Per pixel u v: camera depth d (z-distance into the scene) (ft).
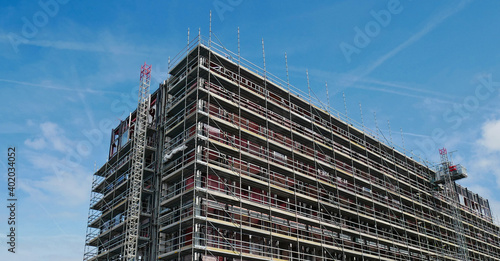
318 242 153.07
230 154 136.77
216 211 129.90
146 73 183.11
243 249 129.70
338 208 158.81
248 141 147.02
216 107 141.79
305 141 164.25
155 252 135.03
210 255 122.52
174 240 133.28
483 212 283.59
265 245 136.46
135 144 160.97
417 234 193.47
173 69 155.43
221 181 133.59
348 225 169.17
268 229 139.44
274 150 151.94
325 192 165.68
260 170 144.97
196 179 126.72
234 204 130.21
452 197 245.24
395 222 184.44
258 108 157.48
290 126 162.91
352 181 181.16
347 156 176.65
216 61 150.00
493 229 285.84
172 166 144.77
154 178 148.87
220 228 125.59
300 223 150.00
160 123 157.28
